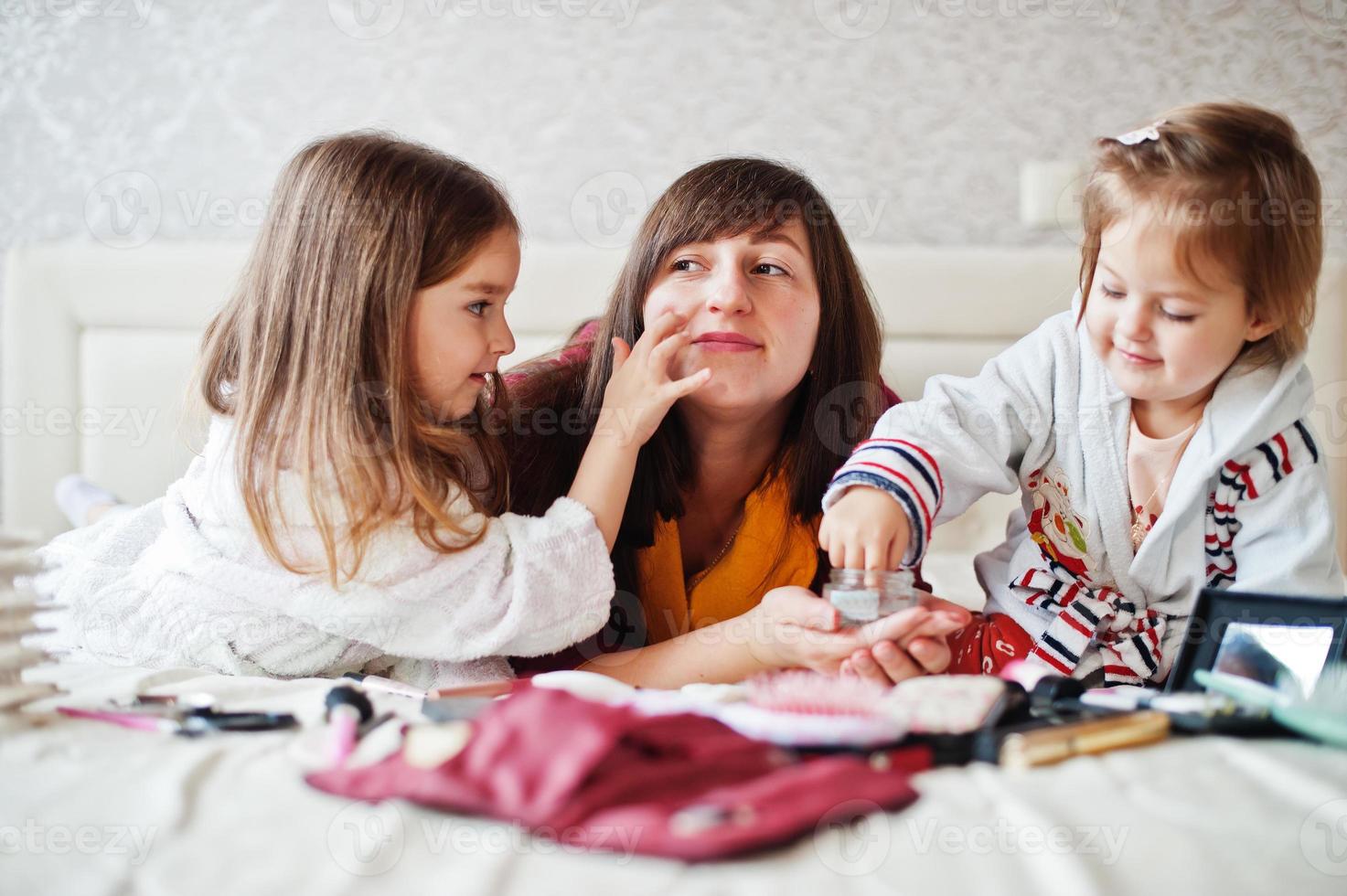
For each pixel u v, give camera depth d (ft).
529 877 1.44
